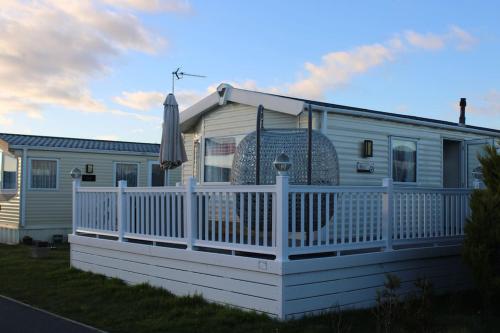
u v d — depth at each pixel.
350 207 7.28
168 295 8.08
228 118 11.55
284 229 6.55
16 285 9.57
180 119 12.28
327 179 7.98
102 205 9.88
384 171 11.12
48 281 9.76
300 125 10.17
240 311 6.88
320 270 6.86
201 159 12.12
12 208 18.94
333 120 10.23
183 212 8.00
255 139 8.26
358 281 7.34
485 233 6.89
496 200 6.90
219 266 7.35
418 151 11.90
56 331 6.59
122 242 9.19
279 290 6.53
